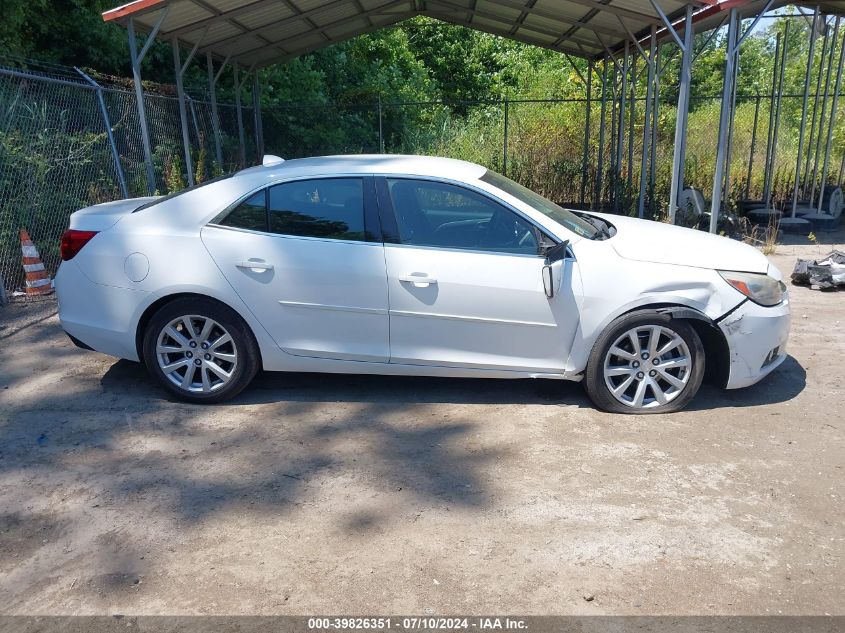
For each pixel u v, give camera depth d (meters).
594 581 2.72
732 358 4.20
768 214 11.27
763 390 4.61
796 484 3.43
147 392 4.65
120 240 4.29
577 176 13.92
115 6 12.38
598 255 4.12
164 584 2.73
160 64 14.31
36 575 2.80
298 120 16.14
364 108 16.77
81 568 2.84
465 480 3.49
